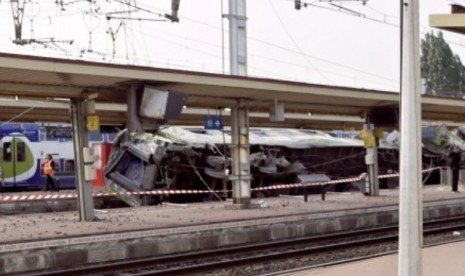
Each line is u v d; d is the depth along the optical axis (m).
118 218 16.97
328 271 11.02
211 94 17.64
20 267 11.93
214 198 25.72
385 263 11.73
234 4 21.50
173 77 14.79
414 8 6.66
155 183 24.31
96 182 24.48
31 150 32.44
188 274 12.23
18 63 12.25
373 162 24.73
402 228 6.71
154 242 13.95
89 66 13.27
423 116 27.03
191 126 27.64
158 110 14.86
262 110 22.27
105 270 12.41
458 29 11.26
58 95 15.99
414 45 6.65
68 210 23.08
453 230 19.14
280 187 23.59
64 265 12.52
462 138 35.75
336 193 27.45
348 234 17.89
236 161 19.83
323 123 29.97
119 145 25.45
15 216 18.67
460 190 28.88
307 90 17.89
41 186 32.81
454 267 10.77
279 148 28.08
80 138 16.50
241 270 12.67
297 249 15.37
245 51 21.72
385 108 23.20
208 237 14.97
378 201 22.14
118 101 17.36
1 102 19.91
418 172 6.68
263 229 16.22
